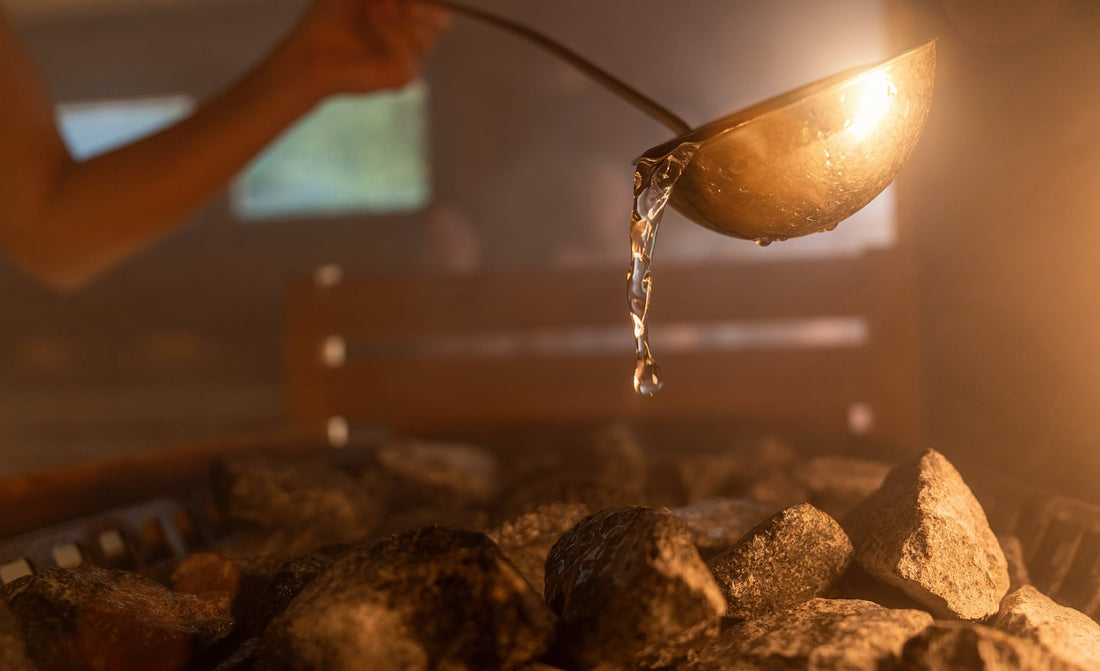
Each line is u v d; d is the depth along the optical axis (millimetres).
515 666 480
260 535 733
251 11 4211
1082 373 651
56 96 4359
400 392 1327
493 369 1309
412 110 3994
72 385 4059
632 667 492
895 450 982
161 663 517
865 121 532
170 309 4262
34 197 938
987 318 757
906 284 1017
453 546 496
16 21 4297
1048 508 653
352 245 4102
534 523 624
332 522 745
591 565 507
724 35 3029
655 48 3057
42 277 1041
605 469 825
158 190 952
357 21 950
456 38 3361
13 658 494
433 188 3494
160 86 4305
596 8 3102
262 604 550
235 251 4211
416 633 478
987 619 549
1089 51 627
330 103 4051
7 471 2635
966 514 581
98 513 762
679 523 497
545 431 1287
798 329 1769
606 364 1273
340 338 1345
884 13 842
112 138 4379
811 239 2322
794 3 2967
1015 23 696
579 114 3115
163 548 733
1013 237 719
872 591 579
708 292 1196
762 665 487
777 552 551
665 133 3049
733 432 1188
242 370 4004
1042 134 679
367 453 999
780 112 527
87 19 4301
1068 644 508
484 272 1314
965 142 768
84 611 516
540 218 3160
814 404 1154
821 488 763
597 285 1280
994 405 752
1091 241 635
